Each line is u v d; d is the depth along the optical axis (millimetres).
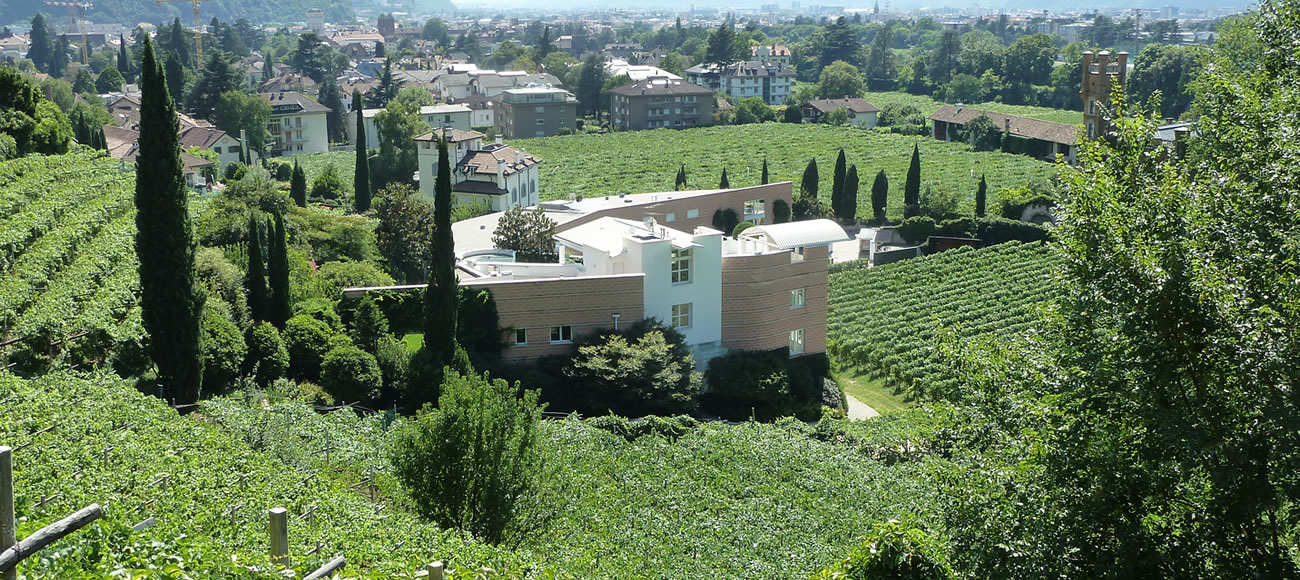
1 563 10453
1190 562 19547
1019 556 19391
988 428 22766
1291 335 18922
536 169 112312
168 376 40906
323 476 32250
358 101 96375
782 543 34281
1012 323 74188
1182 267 18969
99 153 84812
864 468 43688
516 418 28516
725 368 56219
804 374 58469
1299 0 28328
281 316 51094
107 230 58875
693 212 92188
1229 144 26391
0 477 10844
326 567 16688
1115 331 20438
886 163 143500
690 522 35625
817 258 60250
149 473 27891
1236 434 18766
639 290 55156
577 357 53500
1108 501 19406
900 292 81750
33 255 50125
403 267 77750
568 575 26422
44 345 40406
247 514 26594
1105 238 20344
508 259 68125
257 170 118562
